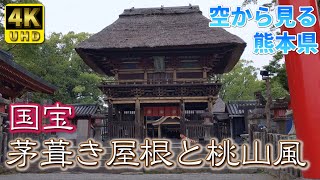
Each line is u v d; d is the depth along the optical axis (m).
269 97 12.24
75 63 37.75
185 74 21.73
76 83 37.28
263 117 12.98
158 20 23.39
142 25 22.97
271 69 16.42
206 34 20.72
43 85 17.09
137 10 24.64
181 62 21.73
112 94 20.95
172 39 20.47
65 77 36.19
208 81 21.22
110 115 20.80
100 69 25.30
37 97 29.45
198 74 21.70
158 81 21.31
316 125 4.83
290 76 5.18
